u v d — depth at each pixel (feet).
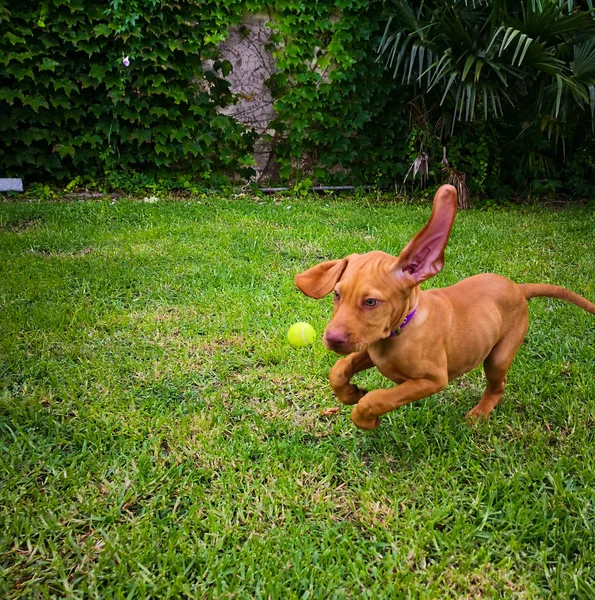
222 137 12.69
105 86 11.85
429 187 13.39
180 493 3.87
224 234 9.27
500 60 11.59
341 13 12.89
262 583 3.22
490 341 4.28
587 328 6.42
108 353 5.58
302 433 4.58
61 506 3.68
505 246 9.27
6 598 3.08
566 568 3.34
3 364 5.24
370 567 3.35
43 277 7.16
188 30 11.86
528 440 4.54
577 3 12.66
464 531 3.57
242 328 6.12
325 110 13.14
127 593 3.16
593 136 13.38
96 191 12.22
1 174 11.72
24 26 11.10
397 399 3.80
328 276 3.87
